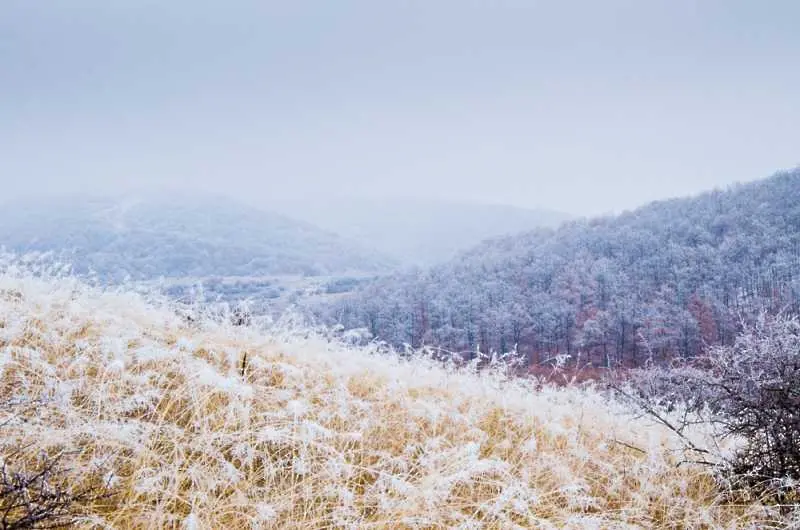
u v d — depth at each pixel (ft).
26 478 9.61
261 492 12.91
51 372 14.60
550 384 28.37
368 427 17.26
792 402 16.07
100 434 12.35
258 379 18.81
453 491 14.83
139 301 23.93
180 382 17.19
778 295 389.19
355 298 513.04
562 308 467.11
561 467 16.46
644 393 21.38
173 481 12.13
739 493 16.33
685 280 490.49
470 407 21.68
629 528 13.60
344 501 12.44
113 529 10.23
